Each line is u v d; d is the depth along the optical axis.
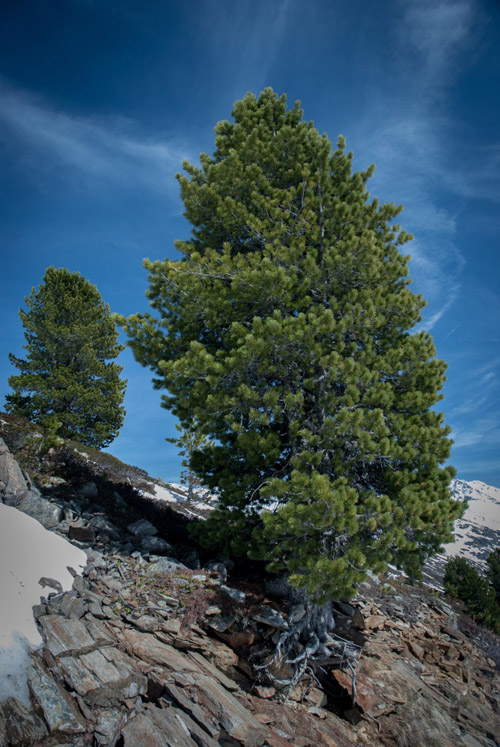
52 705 5.10
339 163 12.41
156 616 7.82
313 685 8.24
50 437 14.84
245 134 12.71
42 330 26.05
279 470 10.48
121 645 6.71
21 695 5.04
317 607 9.31
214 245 12.86
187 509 21.38
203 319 11.40
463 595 22.94
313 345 9.15
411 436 9.38
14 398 25.20
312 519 7.41
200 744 5.24
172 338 11.60
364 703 8.07
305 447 9.69
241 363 9.09
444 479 9.54
